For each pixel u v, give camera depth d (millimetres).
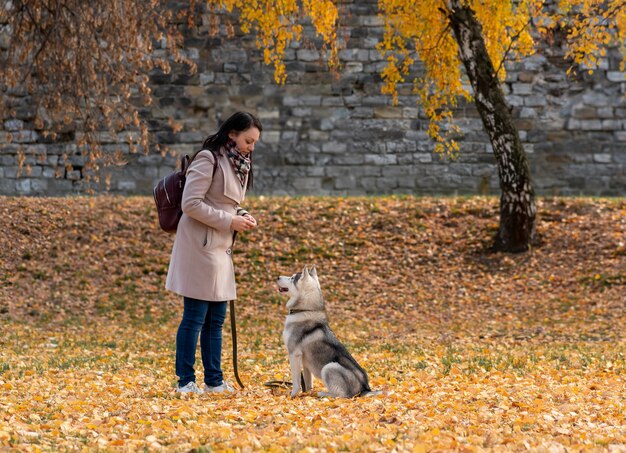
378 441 4836
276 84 21641
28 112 21078
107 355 10016
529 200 16016
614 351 10117
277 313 13938
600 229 16297
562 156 21844
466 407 6137
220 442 4891
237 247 16391
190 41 21531
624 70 21688
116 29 14320
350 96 21641
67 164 16938
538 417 5801
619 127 21828
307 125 21688
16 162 21203
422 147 21609
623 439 5102
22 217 16922
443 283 15188
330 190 21688
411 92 21609
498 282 15055
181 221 6762
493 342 11320
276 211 17781
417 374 8234
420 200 18594
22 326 12750
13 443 4754
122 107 15008
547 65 21781
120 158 15555
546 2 21469
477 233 16828
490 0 15234
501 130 15945
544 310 13688
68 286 14805
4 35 19266
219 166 6738
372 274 15586
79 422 5551
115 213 17453
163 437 5090
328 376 6492
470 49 15703
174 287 6730
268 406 6098
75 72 14516
